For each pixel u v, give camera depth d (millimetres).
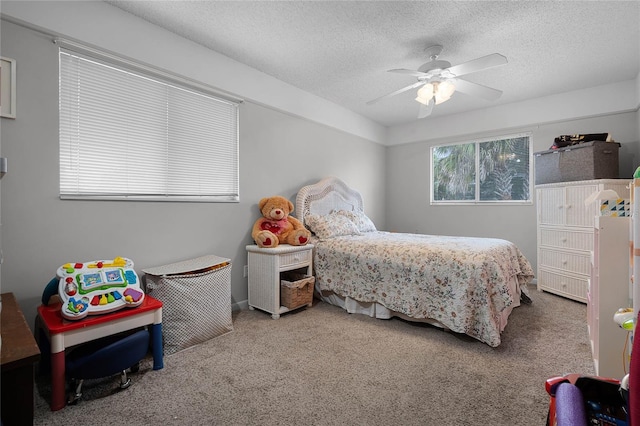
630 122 3439
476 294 2270
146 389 1701
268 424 1433
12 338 1182
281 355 2086
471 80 3410
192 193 2719
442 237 3408
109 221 2211
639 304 929
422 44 2664
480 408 1538
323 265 3141
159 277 2127
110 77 2225
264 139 3324
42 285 1931
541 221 3684
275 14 2275
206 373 1862
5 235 1802
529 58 2898
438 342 2289
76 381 1618
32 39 1883
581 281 3221
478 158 4574
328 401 1596
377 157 5176
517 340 2316
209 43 2684
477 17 2283
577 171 3291
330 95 3922
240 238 3092
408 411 1521
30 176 1881
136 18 2311
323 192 3910
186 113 2674
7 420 1018
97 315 1665
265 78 3273
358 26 2412
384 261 2713
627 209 1963
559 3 2121
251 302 3016
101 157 2186
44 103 1929
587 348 2178
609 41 2602
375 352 2129
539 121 3941
